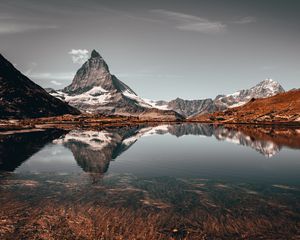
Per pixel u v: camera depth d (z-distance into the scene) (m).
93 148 105.88
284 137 149.38
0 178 56.75
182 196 46.47
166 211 39.25
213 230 33.56
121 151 100.19
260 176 62.41
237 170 68.88
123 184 53.47
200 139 150.25
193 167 72.19
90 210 39.12
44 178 57.19
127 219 36.25
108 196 45.53
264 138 146.75
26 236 31.27
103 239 30.80
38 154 89.06
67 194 46.19
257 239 31.41
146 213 38.41
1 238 30.77
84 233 32.16
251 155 93.75
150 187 51.78
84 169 66.94
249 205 42.09
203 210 39.88
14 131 182.62
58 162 75.50
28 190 48.19
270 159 85.50
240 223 35.47
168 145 121.81
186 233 32.62
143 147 113.56
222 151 103.44
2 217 36.31
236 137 157.75
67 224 34.44
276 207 41.34
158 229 33.53
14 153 90.69
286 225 35.00
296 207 41.34
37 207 39.97
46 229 33.03
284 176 62.44
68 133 173.88
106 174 62.09
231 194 47.84
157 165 74.25
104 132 187.88
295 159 85.25
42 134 162.88
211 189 51.09
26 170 64.81
